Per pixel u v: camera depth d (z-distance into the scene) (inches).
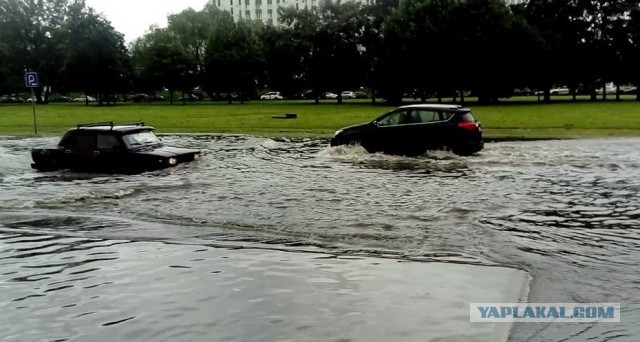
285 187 431.2
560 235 277.6
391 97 2412.6
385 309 186.9
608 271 222.2
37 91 3083.2
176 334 170.2
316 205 359.9
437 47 2063.2
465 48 2011.6
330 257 247.9
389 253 253.3
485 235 279.7
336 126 1087.0
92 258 252.8
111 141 537.0
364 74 2549.2
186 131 1045.2
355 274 223.8
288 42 2647.6
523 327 171.6
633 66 2043.6
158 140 579.2
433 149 614.9
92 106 2436.0
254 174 502.3
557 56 2098.9
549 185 422.0
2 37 2955.2
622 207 339.3
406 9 2186.3
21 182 479.8
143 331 173.2
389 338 164.4
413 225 303.1
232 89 2755.9
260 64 2760.8
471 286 207.9
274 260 244.7
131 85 2999.5
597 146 682.2
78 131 552.4
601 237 272.5
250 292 205.0
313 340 163.6
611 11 2062.0
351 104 2313.0
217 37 2800.2
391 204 359.3
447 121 611.2
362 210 342.3
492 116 1245.1
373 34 2496.3
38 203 382.9
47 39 3048.7
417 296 198.4
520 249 254.7
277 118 1355.8
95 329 175.6
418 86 2197.3
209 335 168.7
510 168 516.7
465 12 2022.6
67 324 180.1
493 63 2050.9
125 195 409.7
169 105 2507.4
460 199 371.9
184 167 543.8
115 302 198.1
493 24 2009.1
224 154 662.5
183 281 218.8
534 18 2204.7
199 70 2938.0
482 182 440.5
